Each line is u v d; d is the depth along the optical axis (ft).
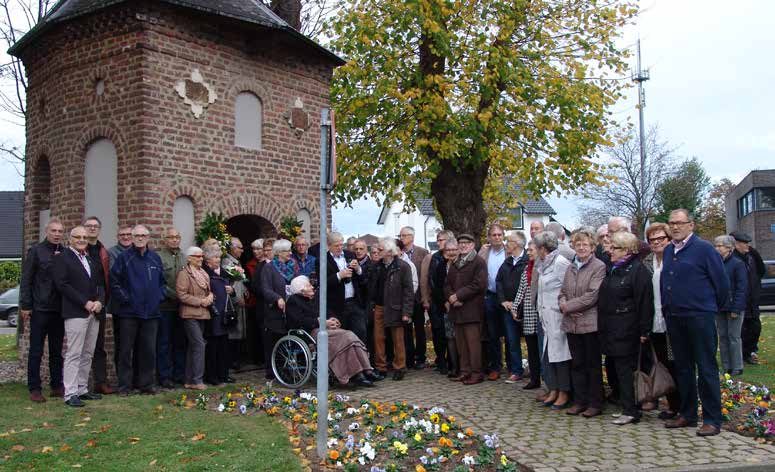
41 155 37.60
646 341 24.39
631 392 23.63
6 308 87.35
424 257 36.37
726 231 187.21
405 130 50.80
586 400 25.29
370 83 50.34
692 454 19.75
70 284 26.91
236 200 36.63
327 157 19.27
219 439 21.54
